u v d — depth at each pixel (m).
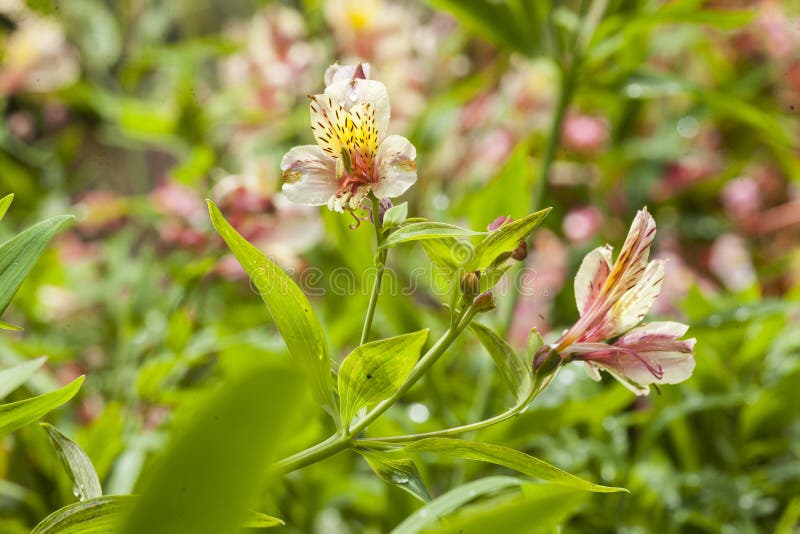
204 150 1.51
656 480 1.10
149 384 1.07
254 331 1.21
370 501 1.09
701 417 1.20
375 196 0.79
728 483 1.08
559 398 1.12
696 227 1.65
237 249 0.78
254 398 0.68
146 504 0.69
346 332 1.14
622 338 0.80
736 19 1.18
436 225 0.79
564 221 1.51
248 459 0.69
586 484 0.78
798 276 1.54
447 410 1.09
